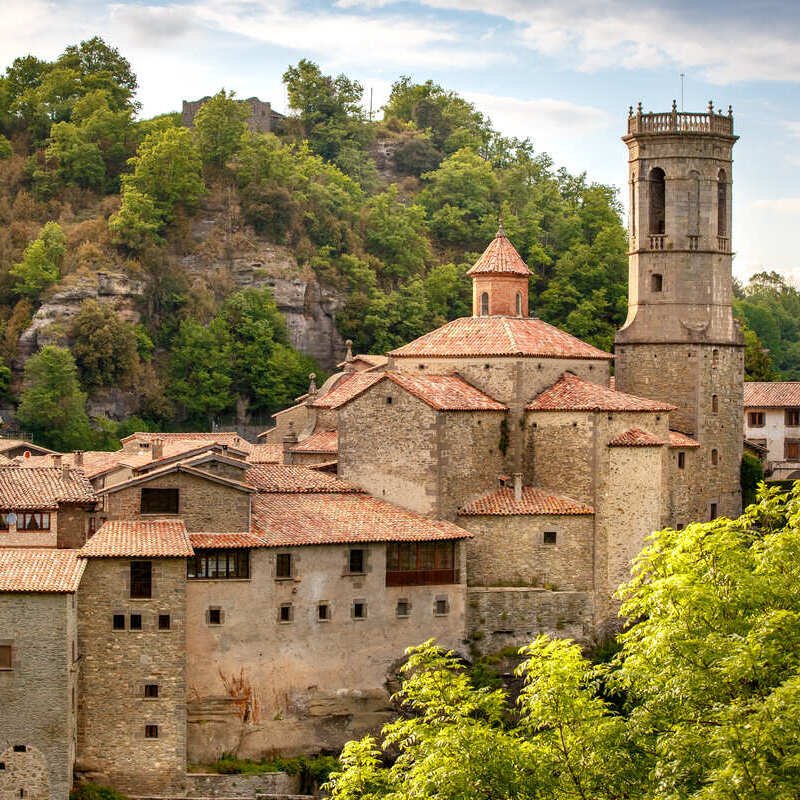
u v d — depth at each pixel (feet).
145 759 316.40
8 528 358.43
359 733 343.26
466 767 193.06
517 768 193.88
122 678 316.19
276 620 336.70
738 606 206.59
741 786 172.76
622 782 192.54
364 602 347.36
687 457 439.22
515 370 386.73
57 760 298.76
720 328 452.35
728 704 189.57
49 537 359.46
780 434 611.06
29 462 459.32
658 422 387.75
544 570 372.79
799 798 172.04
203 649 330.34
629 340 453.17
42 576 302.86
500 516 371.35
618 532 376.89
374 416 377.09
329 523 351.25
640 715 197.36
